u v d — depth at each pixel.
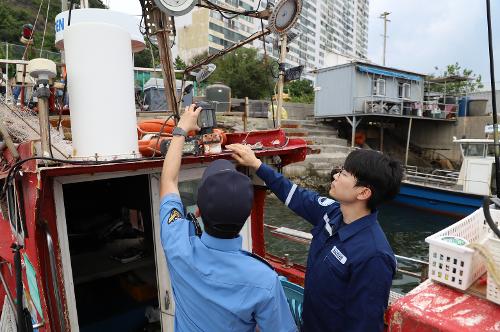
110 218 3.08
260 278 1.20
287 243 9.52
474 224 2.12
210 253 1.22
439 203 12.77
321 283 1.66
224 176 1.21
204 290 1.22
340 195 1.63
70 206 3.03
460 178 12.43
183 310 1.31
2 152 2.54
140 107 4.98
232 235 1.23
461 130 21.02
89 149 1.85
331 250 1.65
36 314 2.32
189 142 1.96
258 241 3.12
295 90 34.34
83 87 1.82
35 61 1.68
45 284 1.80
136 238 2.94
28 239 2.06
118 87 1.87
